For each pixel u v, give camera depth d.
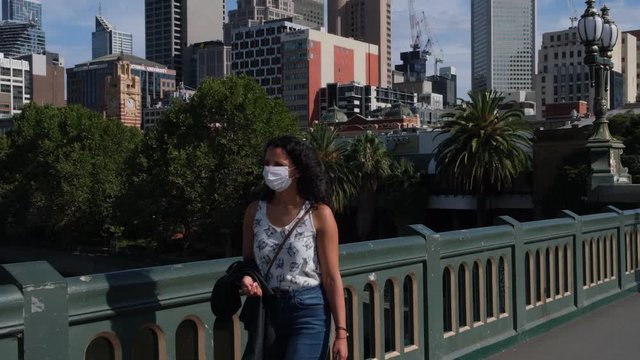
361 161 66.19
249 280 3.14
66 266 71.06
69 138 74.38
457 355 5.62
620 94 140.38
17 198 79.06
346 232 74.88
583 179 55.31
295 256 3.24
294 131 60.00
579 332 7.12
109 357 3.20
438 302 5.43
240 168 55.47
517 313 6.61
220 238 64.06
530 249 7.02
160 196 58.19
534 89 181.62
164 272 3.36
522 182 62.44
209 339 3.62
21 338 2.74
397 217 69.19
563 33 174.12
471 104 57.28
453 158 57.03
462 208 65.25
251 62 197.38
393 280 4.96
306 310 3.24
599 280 8.89
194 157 55.88
